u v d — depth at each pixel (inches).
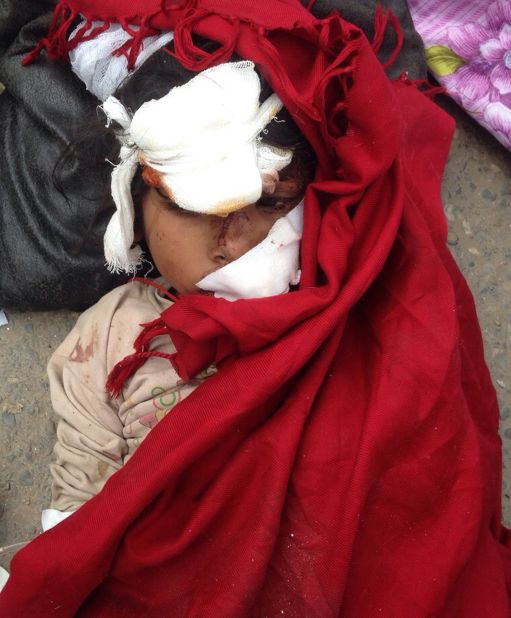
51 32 49.5
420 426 42.7
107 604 43.9
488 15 59.2
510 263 61.3
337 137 42.6
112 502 40.3
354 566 43.3
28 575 40.5
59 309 54.6
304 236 42.4
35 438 53.8
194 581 42.3
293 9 40.6
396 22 50.6
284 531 41.9
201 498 42.6
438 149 53.8
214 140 38.2
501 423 57.9
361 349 45.2
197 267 42.2
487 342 59.6
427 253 44.4
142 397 46.3
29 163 51.1
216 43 41.6
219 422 40.2
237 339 40.4
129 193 41.7
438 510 43.7
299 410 41.7
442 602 42.9
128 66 44.9
